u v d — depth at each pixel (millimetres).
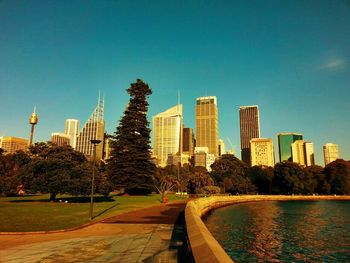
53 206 33125
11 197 57438
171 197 64812
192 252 6715
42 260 9797
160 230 16484
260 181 137875
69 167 41188
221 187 122000
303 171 132250
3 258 10070
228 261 5301
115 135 68875
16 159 58062
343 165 130125
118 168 66000
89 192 39250
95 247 11836
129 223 19547
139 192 67938
